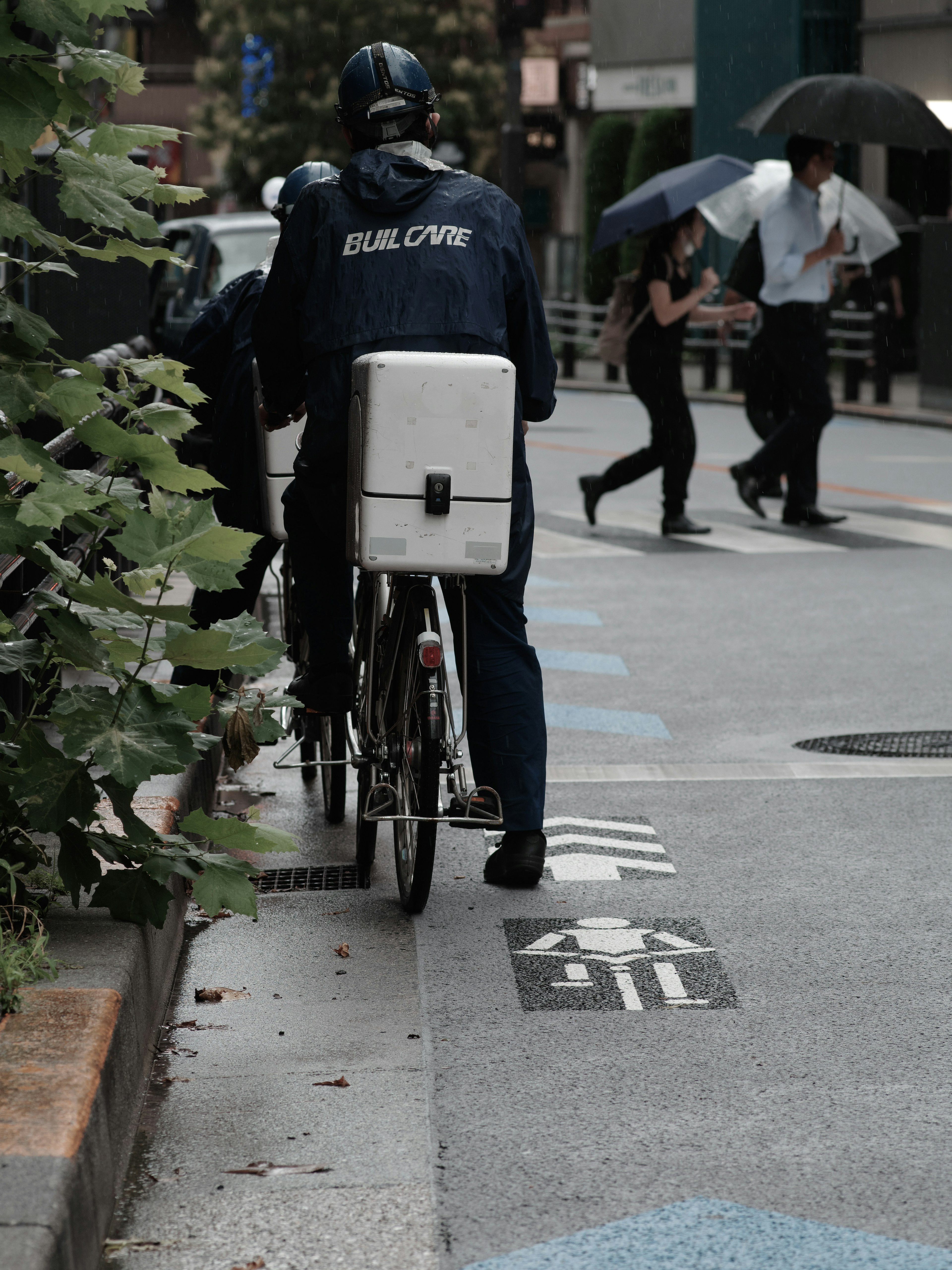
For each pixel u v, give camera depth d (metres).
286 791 14.38
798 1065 8.88
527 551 11.37
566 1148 7.92
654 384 28.25
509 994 9.85
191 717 8.48
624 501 33.84
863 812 13.69
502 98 90.44
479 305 10.66
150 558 8.32
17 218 8.35
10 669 8.56
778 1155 7.88
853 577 24.80
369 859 11.84
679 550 27.45
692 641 20.42
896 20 64.75
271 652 8.49
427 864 10.87
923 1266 6.90
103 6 8.20
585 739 16.03
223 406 13.17
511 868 11.63
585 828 13.25
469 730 11.69
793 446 29.55
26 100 8.06
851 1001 9.77
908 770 14.94
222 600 13.70
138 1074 8.32
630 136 76.12
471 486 10.23
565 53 93.06
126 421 9.09
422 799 10.69
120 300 22.34
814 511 29.92
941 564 25.95
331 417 10.69
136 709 8.41
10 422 8.53
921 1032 9.33
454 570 10.34
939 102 63.16
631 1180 7.62
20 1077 7.04
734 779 14.67
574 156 93.62
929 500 33.66
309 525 11.44
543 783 11.65
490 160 91.25
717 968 10.28
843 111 29.14
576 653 19.83
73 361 8.66
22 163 8.47
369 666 11.47
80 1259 6.41
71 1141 6.54
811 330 29.09
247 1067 8.81
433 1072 8.76
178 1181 7.57
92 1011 7.70
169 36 107.12
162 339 38.28
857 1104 8.43
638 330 28.11
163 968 9.64
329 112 85.50
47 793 8.33
